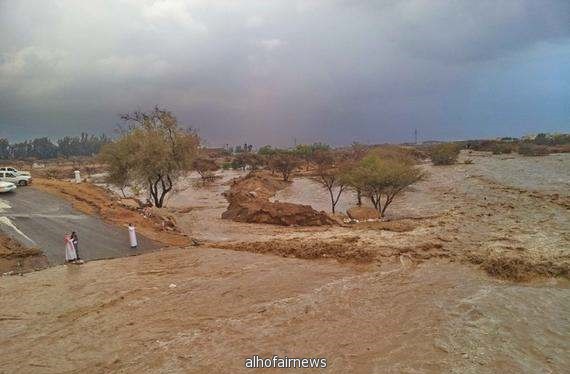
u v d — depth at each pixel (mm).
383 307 13008
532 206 33688
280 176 83000
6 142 171500
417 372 9008
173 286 15305
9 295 14367
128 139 38125
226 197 51156
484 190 46688
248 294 14430
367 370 9133
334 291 14633
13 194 27188
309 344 10492
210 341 10742
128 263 18516
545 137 155625
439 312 12492
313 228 28188
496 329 11273
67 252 18156
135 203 29688
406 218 31453
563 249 19125
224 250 21172
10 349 10547
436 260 18344
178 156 36438
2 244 18578
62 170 93312
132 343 10719
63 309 13133
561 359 9617
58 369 9523
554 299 13609
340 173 40750
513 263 16797
